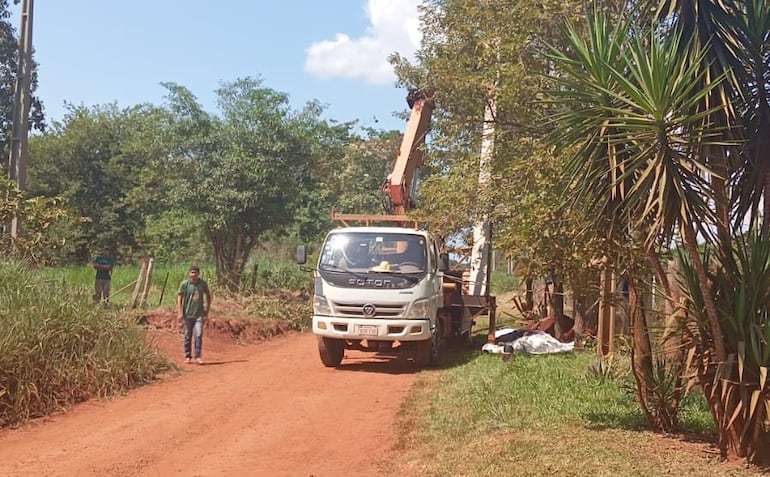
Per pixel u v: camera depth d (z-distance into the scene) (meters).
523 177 12.14
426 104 16.70
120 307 14.62
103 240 36.81
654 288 7.57
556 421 8.16
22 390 9.17
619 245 7.27
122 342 11.59
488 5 14.16
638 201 6.27
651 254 6.81
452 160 16.78
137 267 31.09
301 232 36.38
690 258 6.67
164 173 25.84
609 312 12.22
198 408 9.84
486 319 22.20
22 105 16.70
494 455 6.96
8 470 7.05
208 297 13.98
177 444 8.07
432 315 13.12
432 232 15.76
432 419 8.84
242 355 15.18
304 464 7.33
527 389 9.94
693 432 7.66
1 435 8.40
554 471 6.33
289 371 13.07
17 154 16.59
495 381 10.71
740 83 6.79
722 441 6.61
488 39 13.89
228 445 8.03
